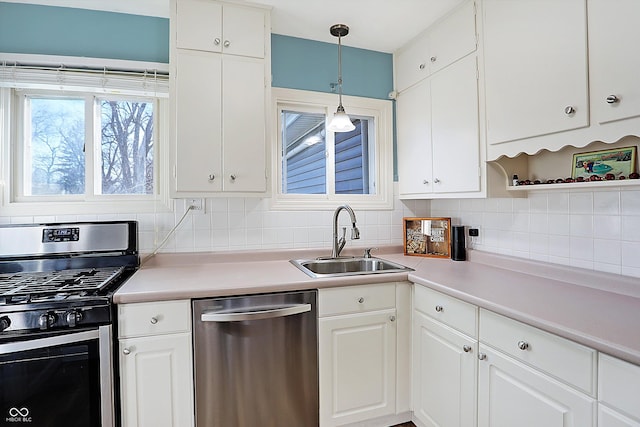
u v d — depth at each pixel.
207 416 1.51
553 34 1.37
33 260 1.74
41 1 1.84
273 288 1.58
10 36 1.83
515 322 1.19
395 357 1.80
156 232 2.04
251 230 2.20
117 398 1.41
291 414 1.63
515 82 1.54
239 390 1.55
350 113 2.46
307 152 2.40
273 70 2.22
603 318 1.09
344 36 2.25
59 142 1.96
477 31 1.76
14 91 1.88
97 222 1.85
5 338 1.23
